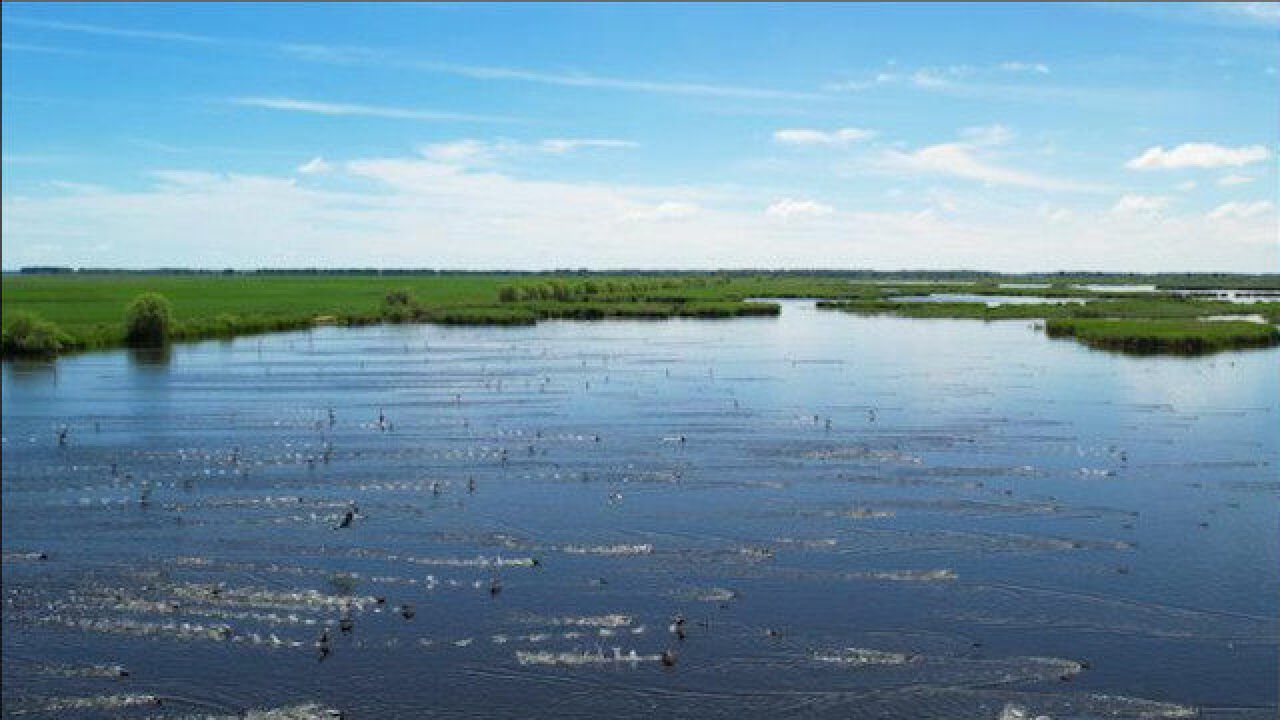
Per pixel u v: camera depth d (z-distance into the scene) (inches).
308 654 1035.9
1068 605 1130.7
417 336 4409.5
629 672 992.9
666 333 4562.0
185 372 3070.9
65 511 1509.6
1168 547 1312.7
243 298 6683.1
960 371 3048.7
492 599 1162.6
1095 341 3885.3
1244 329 3855.8
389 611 1133.7
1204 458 1806.1
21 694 965.8
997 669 991.6
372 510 1509.6
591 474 1710.1
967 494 1562.5
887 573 1226.0
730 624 1091.9
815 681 973.2
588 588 1191.6
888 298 7662.4
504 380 2864.2
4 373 3046.3
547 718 918.4
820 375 2967.5
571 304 6092.5
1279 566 1243.2
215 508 1521.9
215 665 1016.9
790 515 1460.4
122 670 1007.0
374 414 2310.5
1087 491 1582.2
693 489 1610.5
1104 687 958.4
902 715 914.1
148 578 1229.1
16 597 1172.5
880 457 1823.3
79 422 2215.8
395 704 943.7
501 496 1582.2
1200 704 929.5
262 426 2166.6
